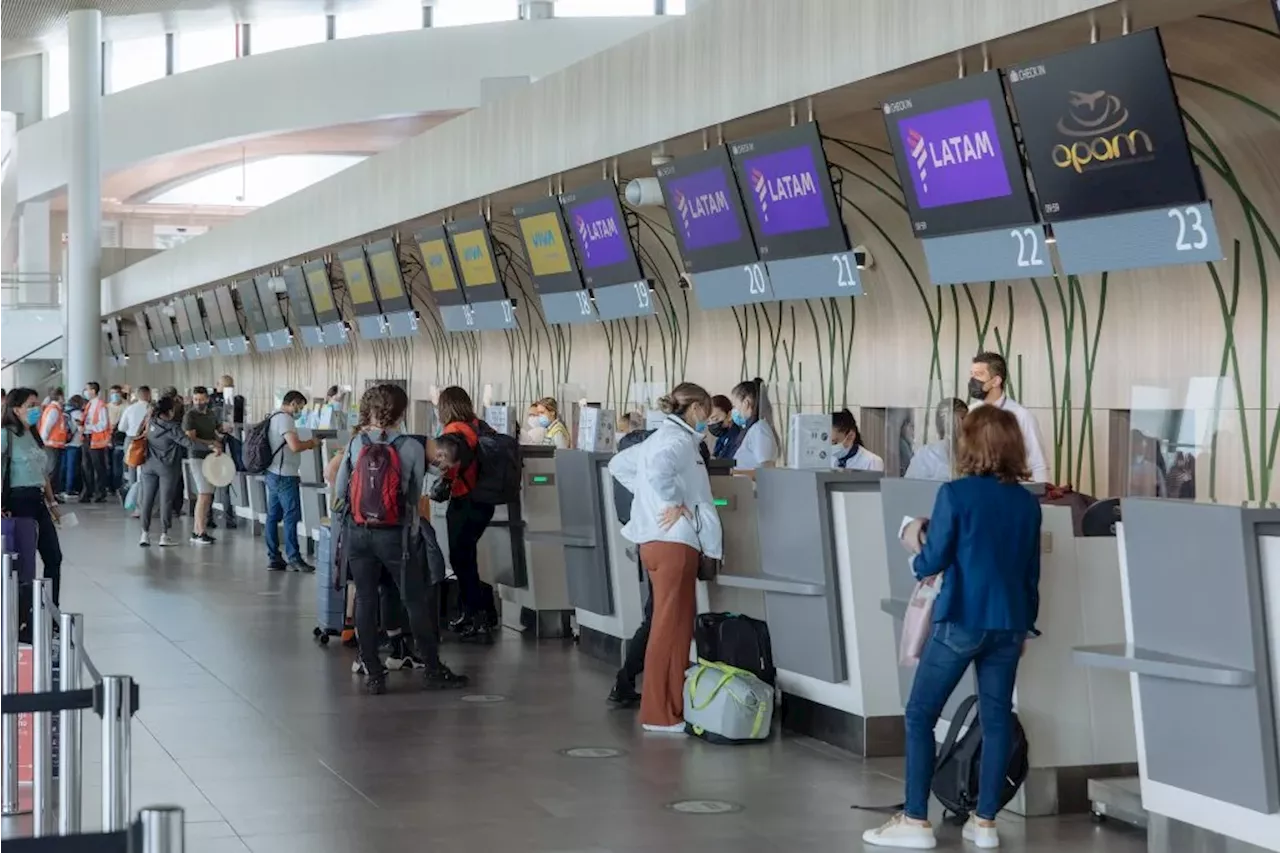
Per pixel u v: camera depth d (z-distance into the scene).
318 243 19.20
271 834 5.51
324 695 8.29
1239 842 4.90
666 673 7.36
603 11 29.72
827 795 6.13
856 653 6.79
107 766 3.40
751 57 9.09
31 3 30.17
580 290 11.89
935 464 6.43
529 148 12.42
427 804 5.96
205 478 17.00
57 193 38.09
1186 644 5.01
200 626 10.77
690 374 16.00
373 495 8.28
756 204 9.15
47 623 5.31
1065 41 7.12
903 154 7.70
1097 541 5.98
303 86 30.30
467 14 33.16
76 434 24.72
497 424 12.02
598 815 5.81
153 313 33.19
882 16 7.84
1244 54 7.14
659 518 7.29
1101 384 9.88
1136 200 6.49
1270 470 8.48
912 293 11.79
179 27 34.38
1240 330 8.66
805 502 6.92
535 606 10.43
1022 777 5.62
